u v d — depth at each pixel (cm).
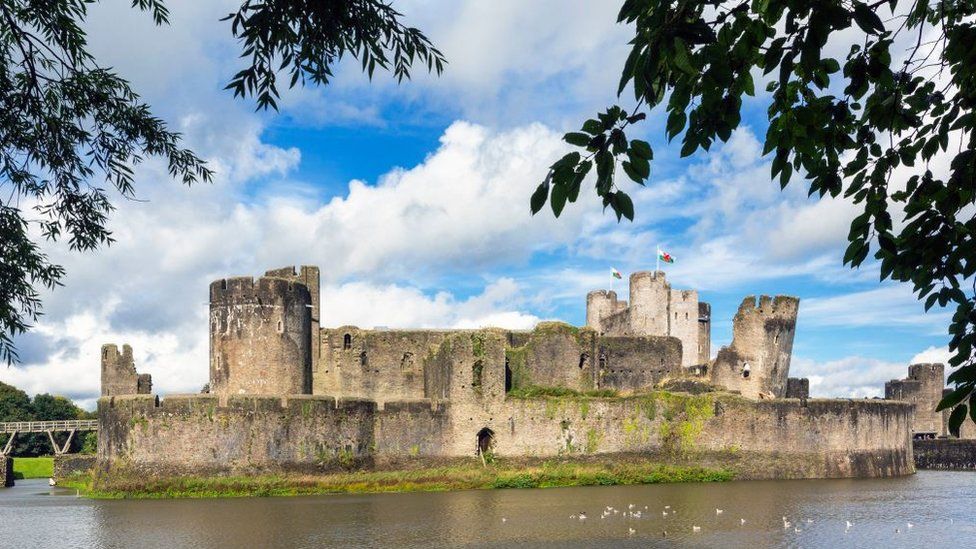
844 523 5653
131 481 7138
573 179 1253
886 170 1527
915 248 1487
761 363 9862
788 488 7812
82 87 2338
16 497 7769
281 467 7325
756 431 8756
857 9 1172
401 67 2069
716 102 1309
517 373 8944
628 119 1221
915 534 5256
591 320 12462
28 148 2334
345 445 7619
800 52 1255
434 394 8769
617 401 8475
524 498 6956
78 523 5734
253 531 5303
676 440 8562
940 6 1442
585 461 8306
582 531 5250
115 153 2450
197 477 7150
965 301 1481
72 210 2436
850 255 1591
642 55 1202
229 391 8275
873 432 9356
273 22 1850
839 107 1462
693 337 11612
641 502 6656
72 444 16125
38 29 2259
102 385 10206
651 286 11494
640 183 1241
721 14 1277
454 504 6550
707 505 6481
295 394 7756
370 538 5034
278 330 8406
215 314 8425
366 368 9475
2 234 2342
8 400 15925
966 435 12531
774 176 1500
